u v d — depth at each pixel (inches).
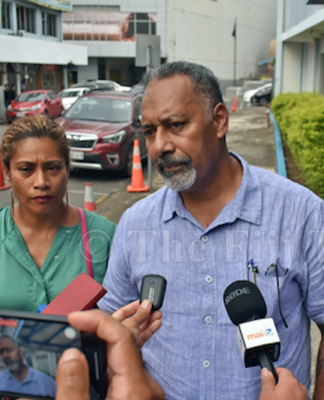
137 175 293.4
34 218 72.2
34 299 70.1
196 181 60.6
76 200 276.2
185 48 1604.3
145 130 61.7
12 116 743.1
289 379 43.5
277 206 60.9
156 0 1488.7
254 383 57.9
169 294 61.4
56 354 35.4
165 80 59.0
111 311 67.7
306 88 599.8
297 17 526.3
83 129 323.0
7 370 36.4
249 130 589.0
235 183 63.9
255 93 1106.1
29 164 69.1
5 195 287.3
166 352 61.2
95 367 33.4
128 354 33.1
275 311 58.2
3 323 36.2
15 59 909.2
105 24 1524.4
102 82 1066.1
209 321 59.4
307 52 596.4
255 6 1994.3
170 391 60.6
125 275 66.6
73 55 1186.0
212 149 60.9
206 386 58.8
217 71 1798.7
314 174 211.2
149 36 323.9
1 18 943.0
